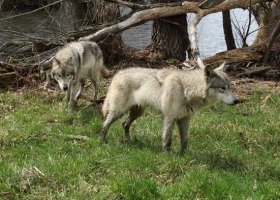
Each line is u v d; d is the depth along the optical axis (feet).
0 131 26.20
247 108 31.32
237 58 37.52
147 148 25.36
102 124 27.71
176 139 27.30
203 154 25.40
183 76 25.25
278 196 22.27
